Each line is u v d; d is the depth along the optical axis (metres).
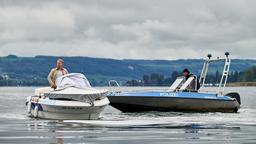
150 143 21.94
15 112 40.09
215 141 22.58
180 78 39.75
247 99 72.06
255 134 25.11
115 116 35.16
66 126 28.55
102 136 24.11
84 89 32.31
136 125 29.22
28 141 22.42
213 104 38.38
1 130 26.72
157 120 32.09
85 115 32.25
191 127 28.30
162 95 37.69
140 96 37.56
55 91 32.12
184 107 38.09
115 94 37.84
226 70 39.66
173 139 23.17
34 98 34.69
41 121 31.55
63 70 34.50
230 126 28.91
